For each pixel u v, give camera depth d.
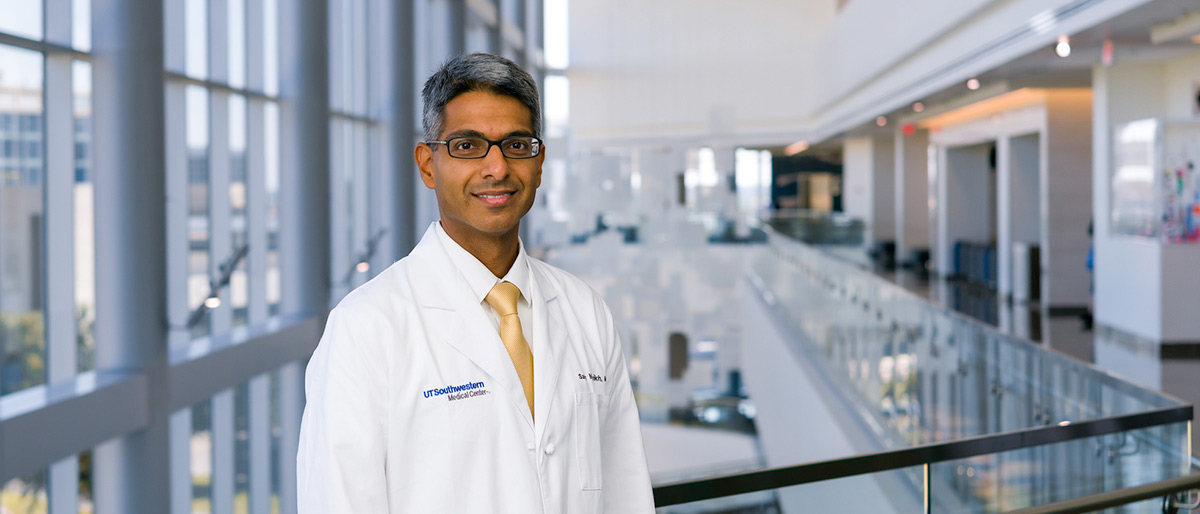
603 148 20.84
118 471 7.05
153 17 7.02
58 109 6.67
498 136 1.44
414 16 13.66
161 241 7.15
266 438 10.16
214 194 8.95
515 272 1.54
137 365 7.03
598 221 18.80
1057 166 13.27
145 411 7.00
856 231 26.16
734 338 18.53
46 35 6.59
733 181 19.05
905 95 14.58
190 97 8.53
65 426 6.04
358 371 1.36
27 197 6.42
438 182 1.48
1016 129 14.66
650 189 18.91
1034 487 3.20
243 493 9.75
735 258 18.66
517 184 1.47
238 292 9.43
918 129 22.80
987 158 19.72
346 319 1.40
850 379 8.90
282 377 10.34
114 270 6.93
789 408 11.80
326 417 1.35
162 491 7.21
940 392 7.05
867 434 7.75
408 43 13.45
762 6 23.06
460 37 15.97
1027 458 3.20
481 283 1.48
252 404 9.95
